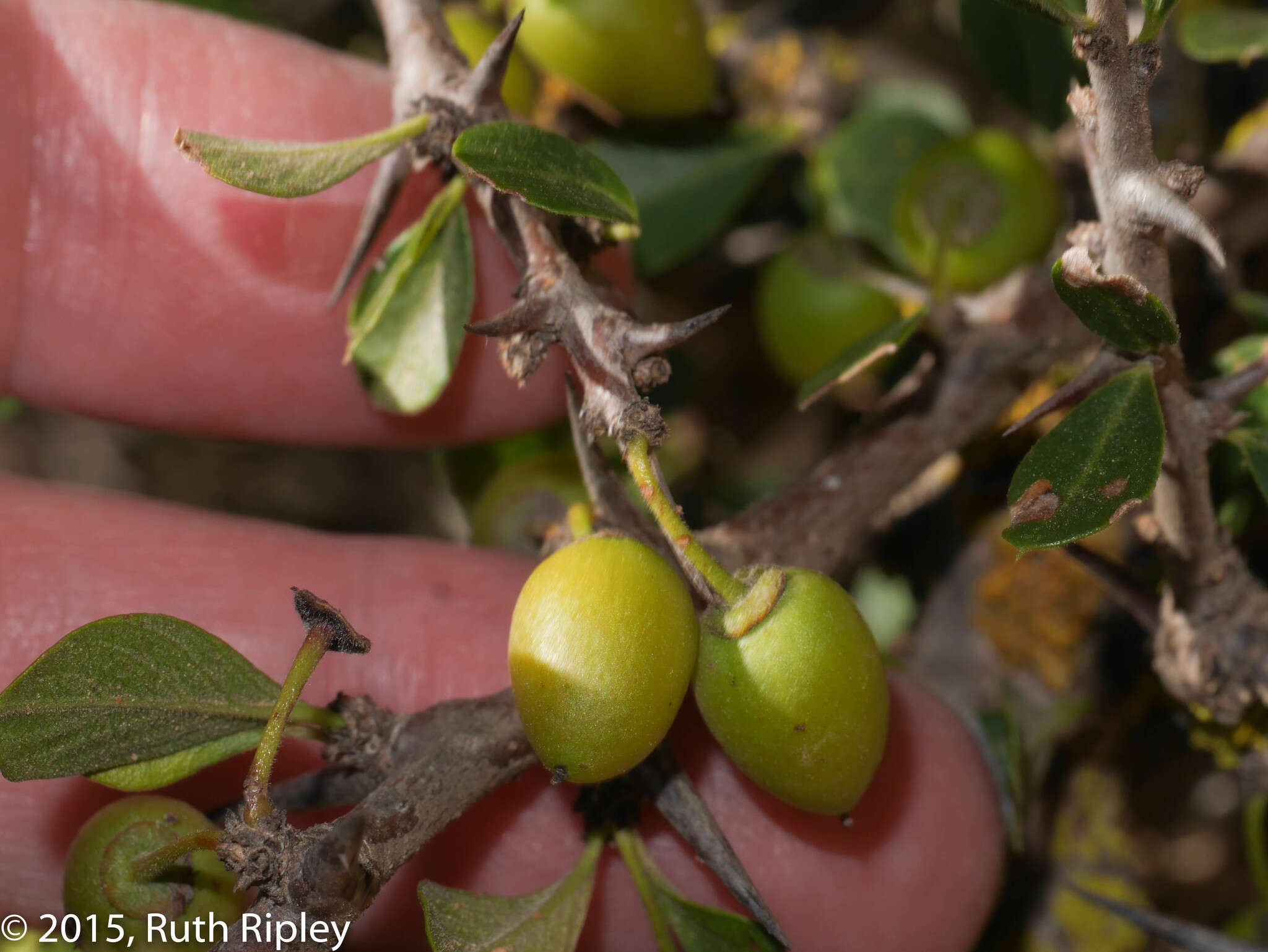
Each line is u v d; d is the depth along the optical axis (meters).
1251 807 0.12
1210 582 0.10
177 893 0.09
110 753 0.09
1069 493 0.09
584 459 0.10
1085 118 0.09
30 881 0.12
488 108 0.10
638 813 0.10
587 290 0.09
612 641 0.09
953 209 0.12
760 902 0.09
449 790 0.09
